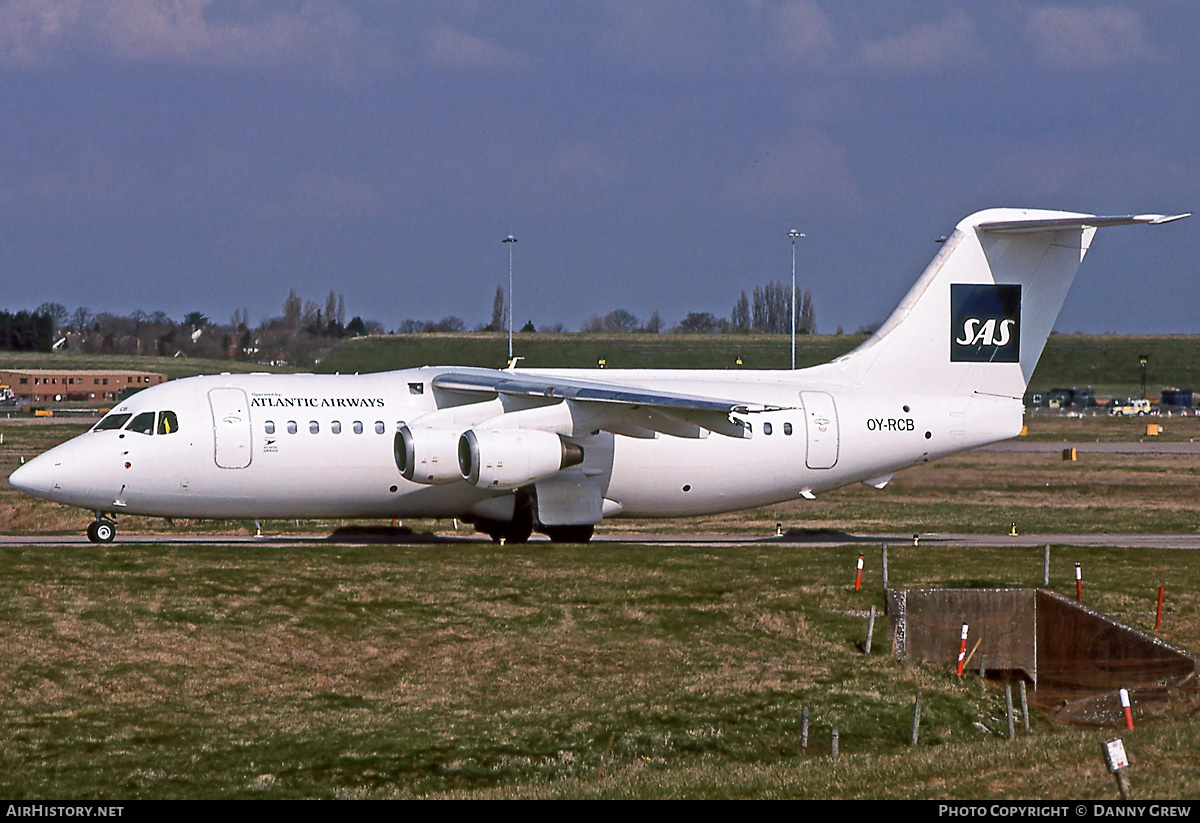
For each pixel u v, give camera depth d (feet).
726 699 255.50
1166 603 327.88
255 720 233.14
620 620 297.12
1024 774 179.11
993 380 411.95
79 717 229.04
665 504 387.96
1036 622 328.70
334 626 281.33
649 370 406.21
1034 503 570.46
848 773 189.57
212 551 331.36
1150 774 174.19
